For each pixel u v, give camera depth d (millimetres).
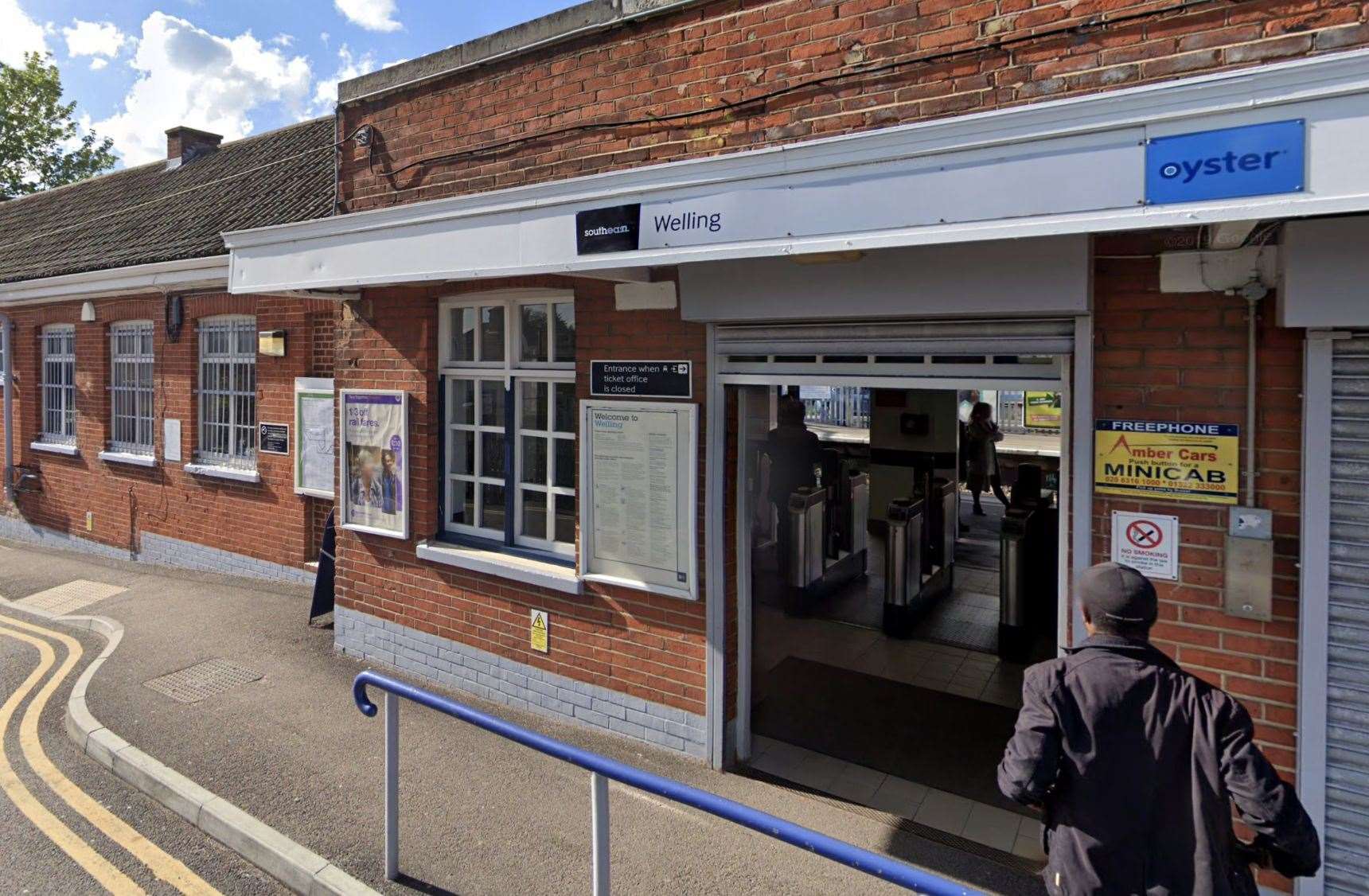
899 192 3191
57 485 11977
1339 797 3162
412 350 6184
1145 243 3428
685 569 4750
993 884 3729
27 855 4098
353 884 3676
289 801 4398
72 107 28422
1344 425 3086
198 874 3967
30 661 6969
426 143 5789
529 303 5746
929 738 5172
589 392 5129
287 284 5633
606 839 3121
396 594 6340
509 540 5938
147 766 4785
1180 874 2125
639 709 5043
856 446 13766
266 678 6215
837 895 3652
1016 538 6363
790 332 4297
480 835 4094
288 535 8727
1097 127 2795
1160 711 2250
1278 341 3229
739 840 4082
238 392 9289
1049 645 6703
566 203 4211
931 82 3746
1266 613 3238
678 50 4539
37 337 12336
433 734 5246
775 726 5340
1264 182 2549
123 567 10180
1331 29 2973
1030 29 3518
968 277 3643
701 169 3705
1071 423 3656
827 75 4035
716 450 4617
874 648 6723
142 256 9664
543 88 5129
